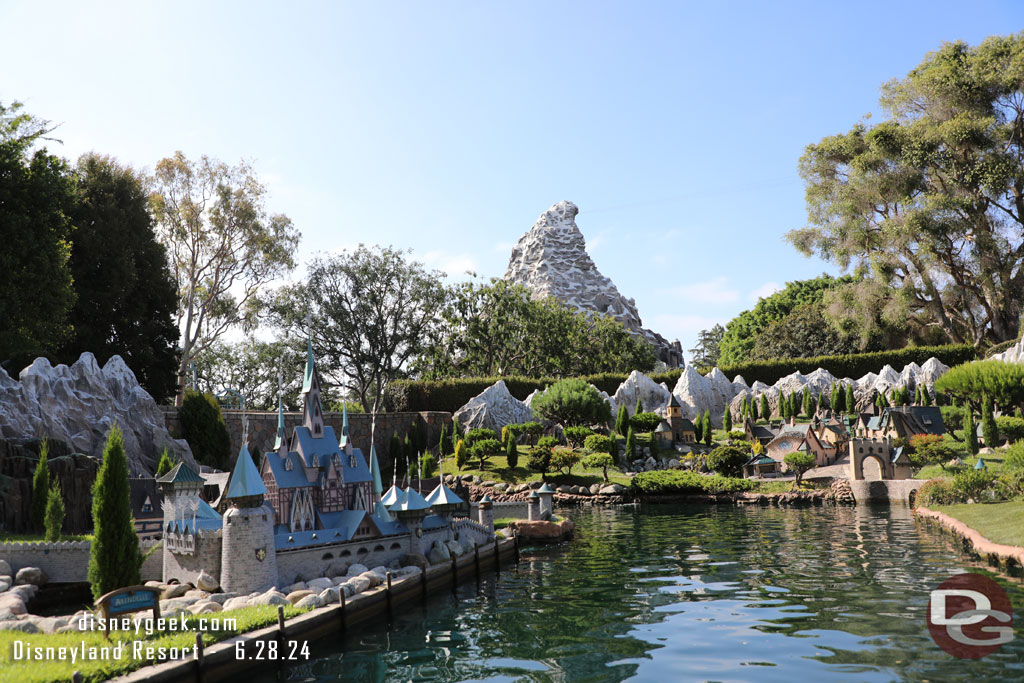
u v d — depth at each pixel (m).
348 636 27.00
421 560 36.72
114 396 58.69
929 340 117.31
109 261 67.31
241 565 29.52
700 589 33.22
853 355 115.75
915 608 27.44
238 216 84.06
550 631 27.02
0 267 45.41
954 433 84.56
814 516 59.56
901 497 66.25
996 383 77.94
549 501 56.38
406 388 108.44
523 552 47.88
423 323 120.38
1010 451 51.03
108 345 68.69
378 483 39.53
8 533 38.59
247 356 126.62
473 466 87.19
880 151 101.38
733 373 121.50
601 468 86.88
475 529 44.91
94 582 24.17
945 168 97.94
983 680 19.73
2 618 25.00
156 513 40.53
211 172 83.75
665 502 75.19
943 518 46.56
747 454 83.69
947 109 100.44
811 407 105.75
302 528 35.28
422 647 25.42
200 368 124.81
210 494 48.31
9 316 47.44
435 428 100.25
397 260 119.19
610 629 26.95
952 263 100.44
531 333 133.25
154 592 23.23
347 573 33.53
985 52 96.19
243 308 101.06
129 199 72.06
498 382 105.50
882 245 106.12
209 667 21.11
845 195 107.06
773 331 149.00
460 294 133.25
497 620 29.03
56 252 49.19
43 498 39.81
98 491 24.61
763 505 70.12
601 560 42.81
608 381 120.44
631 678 21.28
